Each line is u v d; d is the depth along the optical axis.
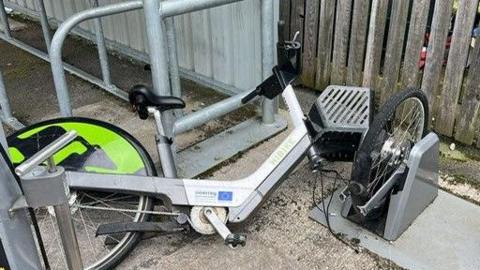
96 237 1.83
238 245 1.69
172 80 2.33
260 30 2.43
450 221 1.89
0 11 3.94
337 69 2.90
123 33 3.65
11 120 2.77
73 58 3.75
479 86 2.29
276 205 2.03
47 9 4.33
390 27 2.53
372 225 1.86
